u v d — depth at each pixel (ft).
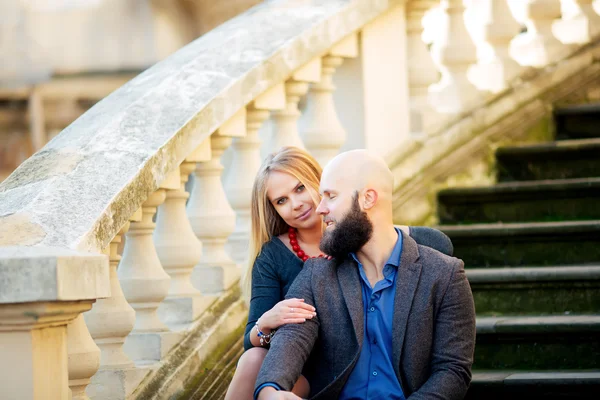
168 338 14.14
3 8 42.14
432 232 12.49
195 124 14.01
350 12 17.67
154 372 13.67
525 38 22.20
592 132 20.70
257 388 10.64
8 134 43.47
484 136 20.12
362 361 11.14
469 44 20.22
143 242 14.07
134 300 14.07
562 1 22.35
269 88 16.05
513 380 13.51
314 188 12.90
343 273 11.50
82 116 14.30
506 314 15.65
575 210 17.95
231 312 15.38
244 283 13.44
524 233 16.76
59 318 10.05
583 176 19.22
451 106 20.31
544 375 13.66
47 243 10.77
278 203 12.95
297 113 17.30
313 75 17.07
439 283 11.14
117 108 14.17
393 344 10.98
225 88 14.75
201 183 15.69
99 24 43.52
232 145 16.65
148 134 13.46
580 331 14.19
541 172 19.69
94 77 43.42
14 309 9.61
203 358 14.55
